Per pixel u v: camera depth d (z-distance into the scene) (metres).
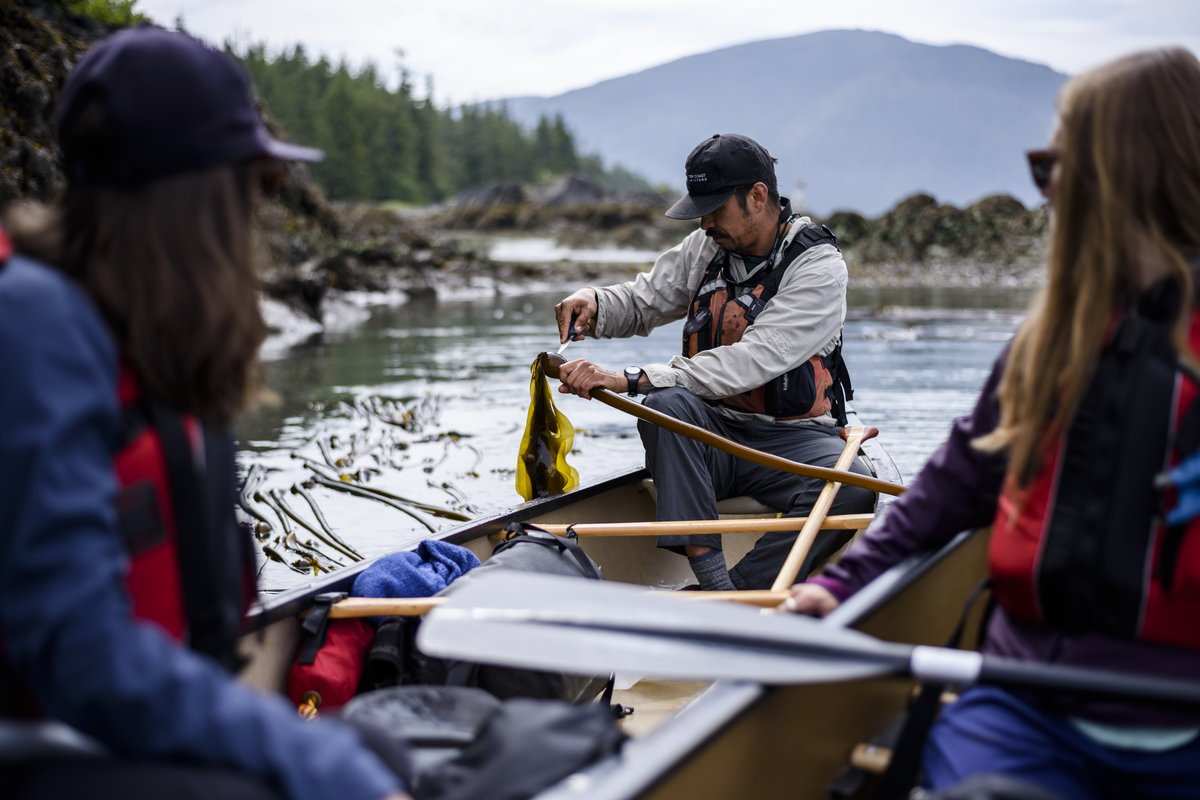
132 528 1.07
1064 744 1.35
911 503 1.75
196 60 1.13
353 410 7.67
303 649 2.18
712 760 1.27
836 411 3.68
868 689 1.69
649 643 1.37
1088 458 1.32
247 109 1.18
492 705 1.69
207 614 1.15
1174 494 1.24
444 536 2.70
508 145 150.75
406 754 1.32
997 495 1.68
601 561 3.44
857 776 1.60
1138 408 1.28
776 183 3.46
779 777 1.45
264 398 1.28
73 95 1.11
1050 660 1.38
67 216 1.13
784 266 3.46
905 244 29.42
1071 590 1.33
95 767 1.00
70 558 0.93
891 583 1.67
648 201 91.06
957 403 7.77
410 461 6.01
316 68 130.25
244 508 4.88
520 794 1.30
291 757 0.96
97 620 0.93
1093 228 1.33
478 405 8.01
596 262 33.38
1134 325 1.31
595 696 2.42
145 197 1.10
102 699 0.92
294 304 14.78
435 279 23.31
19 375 0.95
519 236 59.69
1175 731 1.28
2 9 12.07
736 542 3.67
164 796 0.97
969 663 1.31
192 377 1.12
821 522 3.01
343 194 107.94
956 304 18.06
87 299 1.05
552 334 13.65
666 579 3.68
